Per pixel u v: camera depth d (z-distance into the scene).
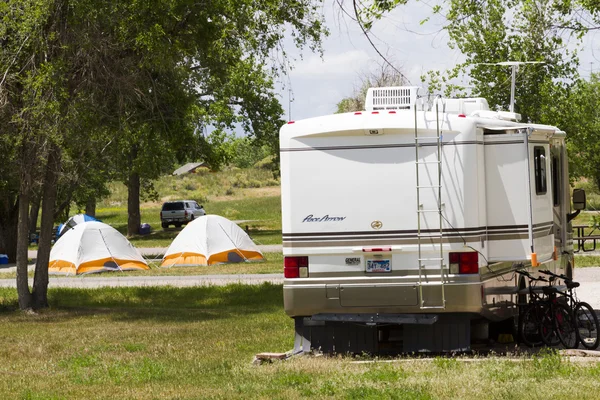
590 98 50.31
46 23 30.62
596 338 20.50
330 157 19.69
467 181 19.19
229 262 55.72
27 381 18.20
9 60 31.14
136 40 30.20
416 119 19.31
